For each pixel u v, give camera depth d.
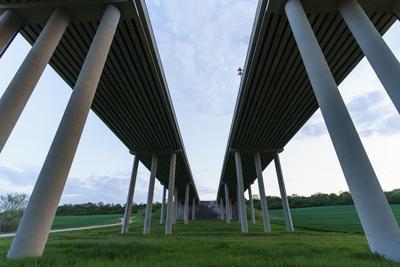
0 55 8.64
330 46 11.45
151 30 11.07
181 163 30.67
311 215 54.03
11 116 6.93
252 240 11.73
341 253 5.88
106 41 8.17
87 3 8.77
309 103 17.28
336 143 6.13
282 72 13.83
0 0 8.70
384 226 5.04
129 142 24.20
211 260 4.85
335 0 8.84
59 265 4.37
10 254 5.30
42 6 8.79
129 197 24.23
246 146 26.30
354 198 5.62
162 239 12.98
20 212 34.97
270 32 10.79
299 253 6.11
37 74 7.68
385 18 9.84
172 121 19.61
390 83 6.93
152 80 14.19
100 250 6.59
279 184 25.72
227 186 47.00
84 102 7.00
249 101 17.03
